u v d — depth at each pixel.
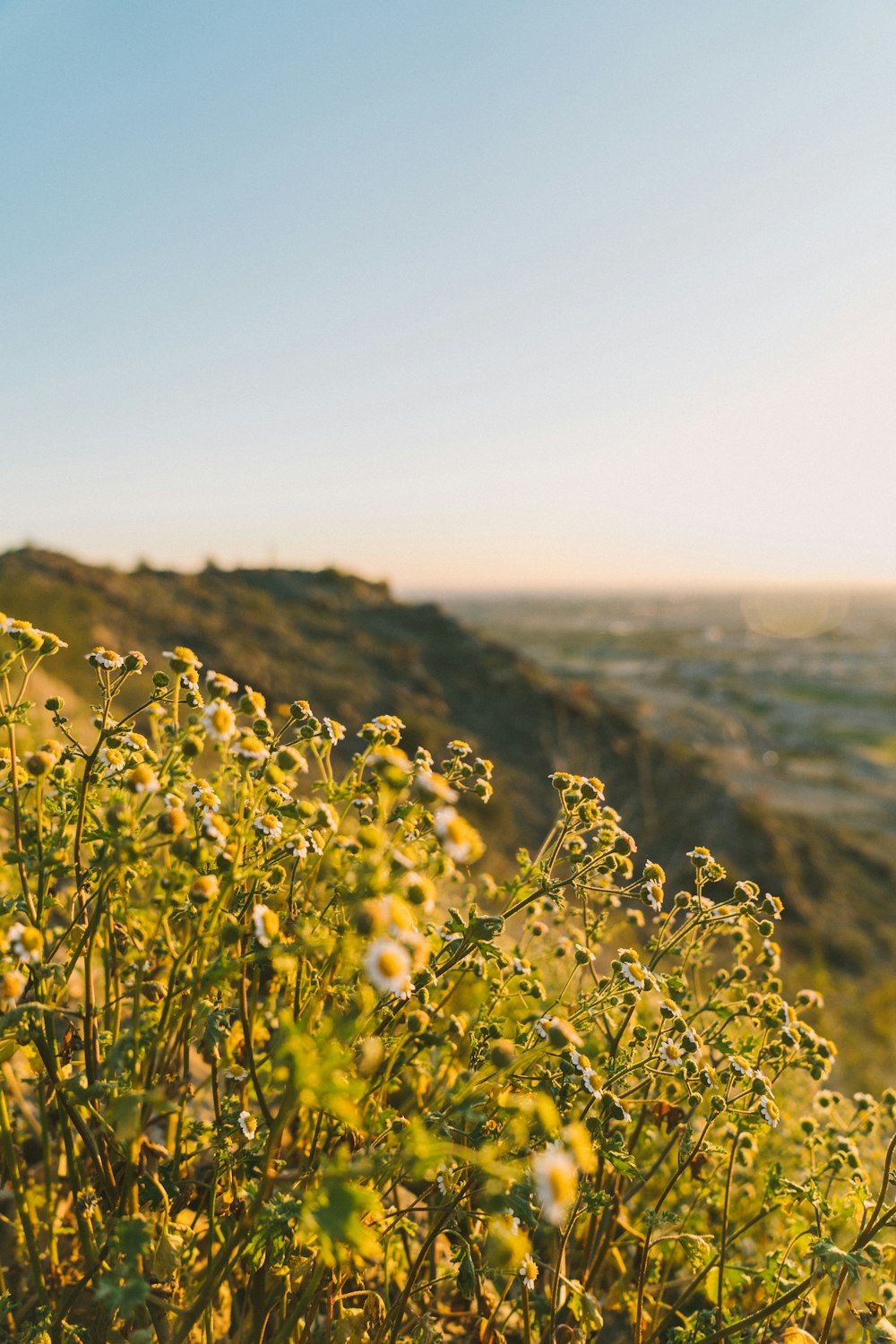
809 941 20.61
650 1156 2.91
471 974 2.18
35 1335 1.79
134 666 2.08
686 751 31.28
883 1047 7.69
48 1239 2.21
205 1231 2.08
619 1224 2.47
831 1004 9.25
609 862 2.35
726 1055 2.33
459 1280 1.88
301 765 1.85
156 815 1.95
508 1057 1.68
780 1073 2.54
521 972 2.21
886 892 26.97
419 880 1.60
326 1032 1.48
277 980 2.20
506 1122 1.82
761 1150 3.06
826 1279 2.08
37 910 1.83
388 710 23.80
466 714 26.52
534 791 22.31
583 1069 1.92
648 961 2.62
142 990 1.91
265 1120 1.89
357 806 2.04
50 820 2.17
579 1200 2.03
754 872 23.30
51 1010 1.65
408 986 1.73
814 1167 2.61
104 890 1.80
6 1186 2.27
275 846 1.94
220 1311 2.08
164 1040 1.96
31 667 1.95
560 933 3.35
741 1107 2.27
